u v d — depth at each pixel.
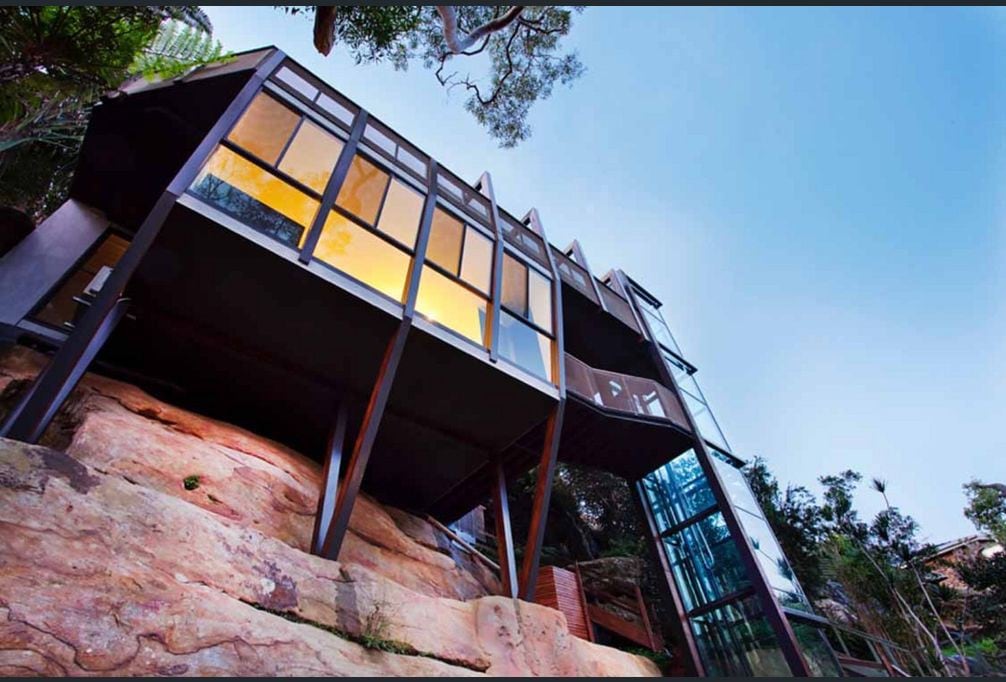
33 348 5.83
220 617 3.12
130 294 5.39
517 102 9.86
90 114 6.65
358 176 6.66
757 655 7.45
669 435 9.83
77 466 3.30
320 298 5.55
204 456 5.65
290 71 6.96
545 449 6.83
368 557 6.47
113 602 2.75
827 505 16.50
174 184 4.83
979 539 19.05
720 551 8.63
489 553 12.28
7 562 2.55
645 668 7.35
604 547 17.20
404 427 7.29
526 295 8.23
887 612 13.09
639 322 12.48
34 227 6.73
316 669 3.24
